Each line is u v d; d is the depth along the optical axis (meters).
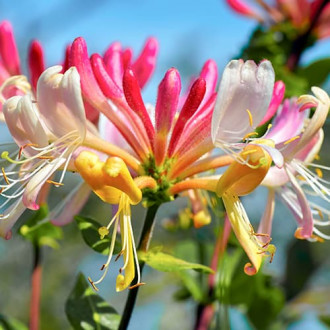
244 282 0.44
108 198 0.35
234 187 0.35
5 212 0.36
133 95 0.37
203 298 0.43
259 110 0.35
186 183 0.36
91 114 0.39
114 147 0.37
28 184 0.35
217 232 0.41
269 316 0.45
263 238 0.38
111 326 0.38
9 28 0.41
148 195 0.37
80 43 0.37
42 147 0.35
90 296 0.39
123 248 0.35
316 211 0.39
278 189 0.38
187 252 0.45
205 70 0.39
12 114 0.35
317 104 0.36
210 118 0.37
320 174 0.38
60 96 0.35
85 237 0.37
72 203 0.39
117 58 0.39
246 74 0.35
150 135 0.37
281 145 0.36
